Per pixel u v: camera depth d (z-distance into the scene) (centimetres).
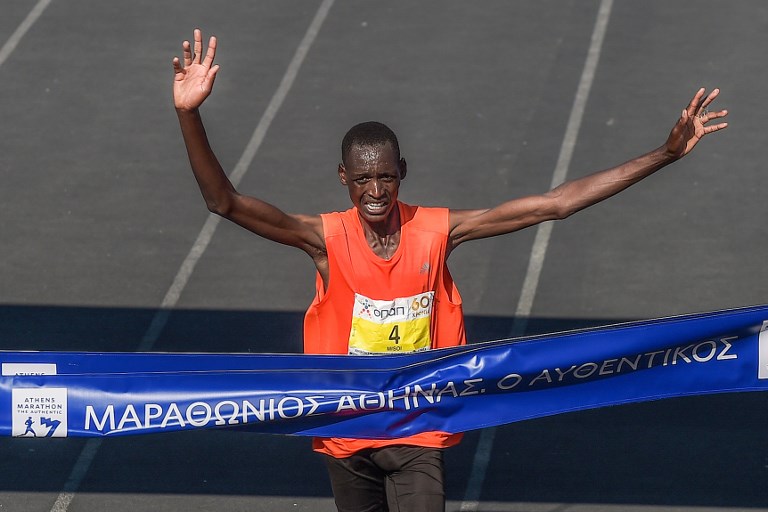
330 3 6419
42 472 2888
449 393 2008
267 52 5875
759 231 4341
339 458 2028
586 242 4253
